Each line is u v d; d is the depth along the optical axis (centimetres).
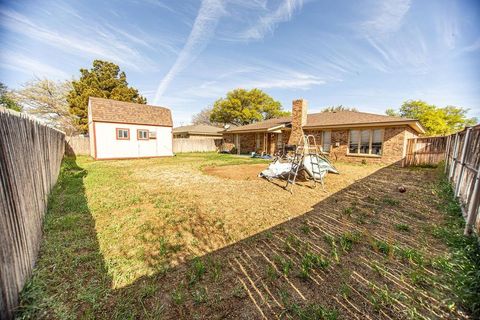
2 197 183
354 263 265
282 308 196
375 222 396
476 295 197
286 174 809
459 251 272
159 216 420
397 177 830
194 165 1166
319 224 390
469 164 439
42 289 212
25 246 225
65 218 385
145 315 188
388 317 185
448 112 2345
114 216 416
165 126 1723
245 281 233
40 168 374
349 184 714
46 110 2441
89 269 249
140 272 247
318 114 1778
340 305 199
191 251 296
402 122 1091
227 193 594
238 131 1959
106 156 1444
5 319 171
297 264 265
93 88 2461
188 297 210
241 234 350
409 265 258
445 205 475
